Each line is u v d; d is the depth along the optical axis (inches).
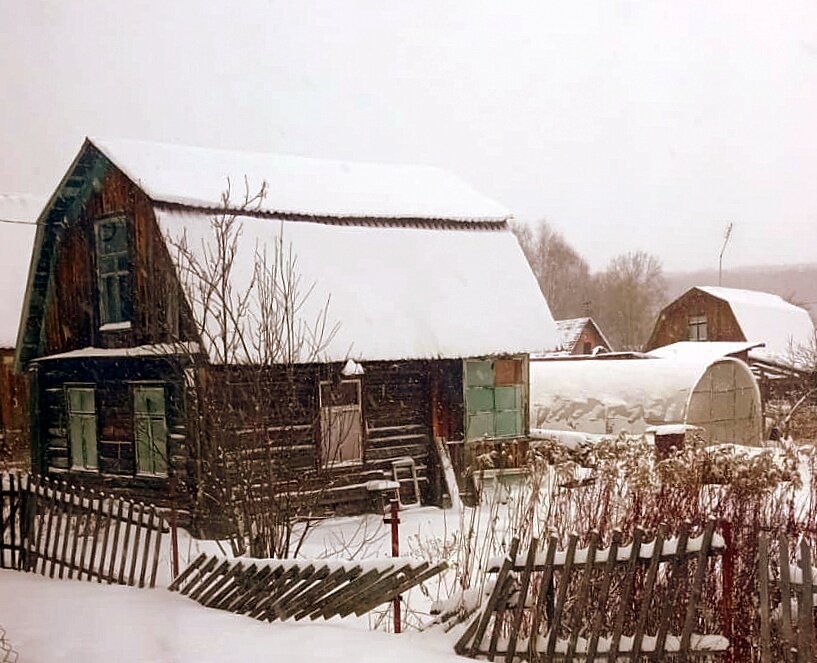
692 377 759.1
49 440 613.9
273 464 376.2
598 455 335.6
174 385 506.3
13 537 404.2
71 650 245.4
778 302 1325.0
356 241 590.6
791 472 293.4
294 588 279.0
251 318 470.0
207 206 518.6
